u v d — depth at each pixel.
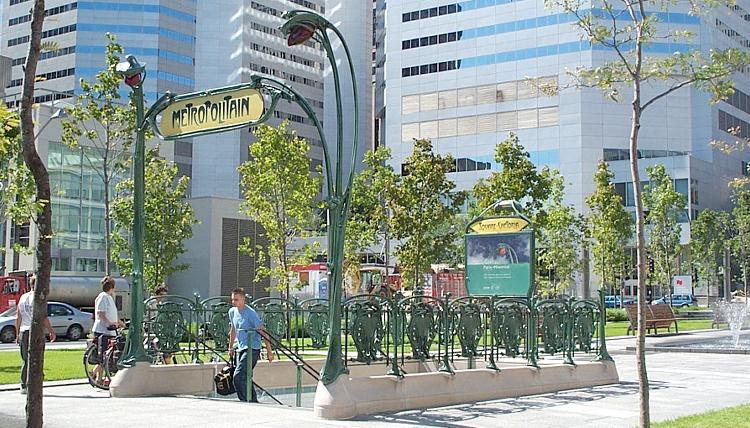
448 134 88.12
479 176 85.69
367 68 128.00
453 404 12.66
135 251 13.66
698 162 78.88
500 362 16.02
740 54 9.73
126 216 32.81
